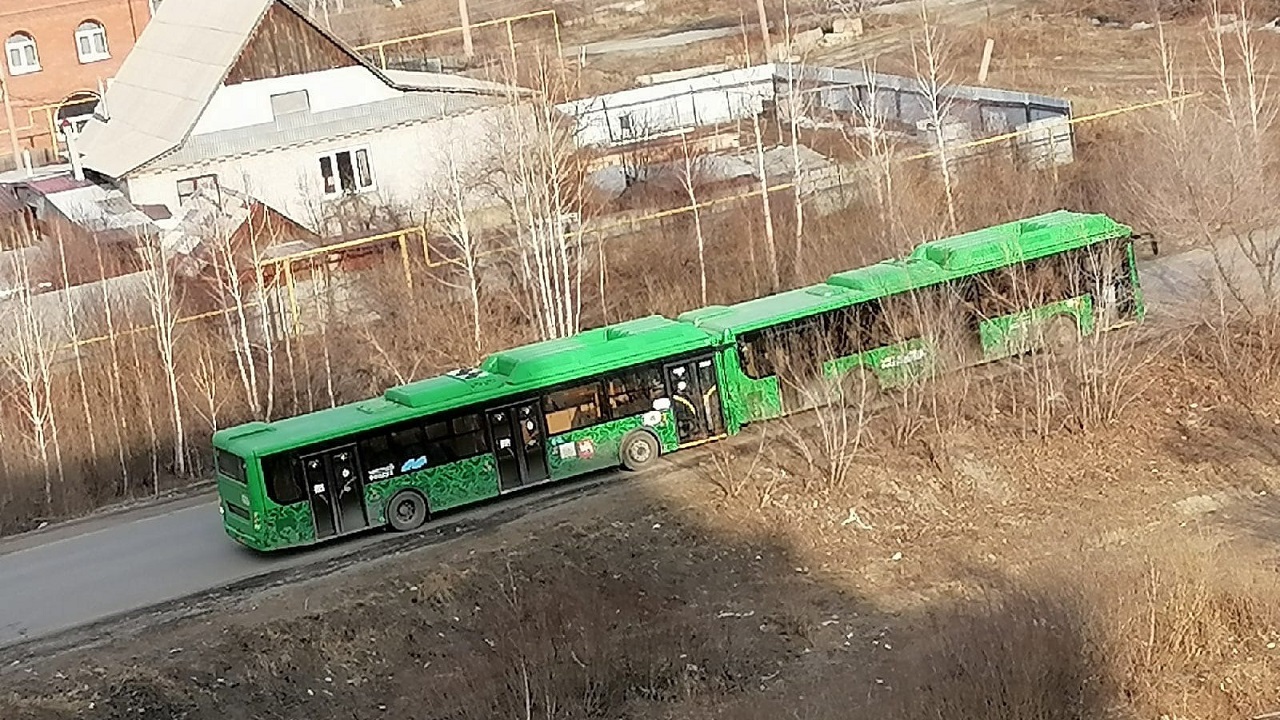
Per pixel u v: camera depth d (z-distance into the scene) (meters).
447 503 28.83
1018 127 46.16
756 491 29.48
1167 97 43.97
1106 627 22.58
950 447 31.03
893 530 29.12
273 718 23.52
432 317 39.28
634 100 53.91
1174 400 32.59
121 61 70.12
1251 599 24.16
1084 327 32.97
